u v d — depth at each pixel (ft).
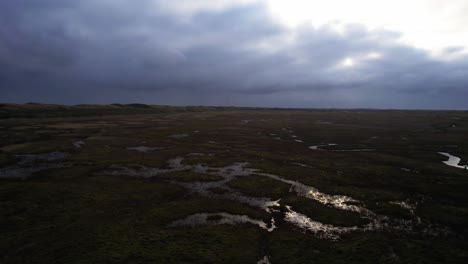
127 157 142.92
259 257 52.31
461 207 81.46
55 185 93.35
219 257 51.70
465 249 57.11
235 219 70.49
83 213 71.05
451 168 126.72
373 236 61.93
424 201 86.17
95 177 105.40
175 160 141.38
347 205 82.07
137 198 83.66
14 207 73.77
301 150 173.37
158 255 51.80
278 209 78.28
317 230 65.05
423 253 55.11
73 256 51.06
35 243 55.57
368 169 123.95
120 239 57.67
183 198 85.81
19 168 118.21
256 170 121.80
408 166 130.62
